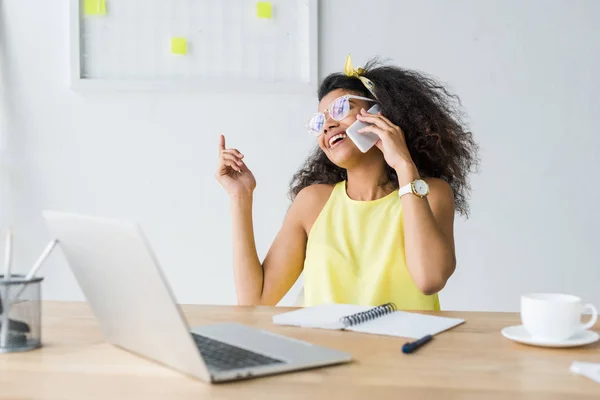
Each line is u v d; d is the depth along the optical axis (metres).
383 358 0.92
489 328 1.12
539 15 2.61
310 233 1.74
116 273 0.86
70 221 0.91
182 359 0.82
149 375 0.84
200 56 2.55
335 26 2.58
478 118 2.62
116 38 2.54
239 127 2.59
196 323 1.17
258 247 2.62
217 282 2.61
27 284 0.97
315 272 1.67
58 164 2.58
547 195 2.64
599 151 2.63
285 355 0.89
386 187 1.74
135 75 2.55
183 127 2.59
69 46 2.54
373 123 1.64
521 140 2.63
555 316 0.97
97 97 2.57
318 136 1.73
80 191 2.59
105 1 2.54
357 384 0.79
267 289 1.76
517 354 0.94
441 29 2.60
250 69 2.56
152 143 2.59
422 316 1.21
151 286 0.79
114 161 2.59
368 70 1.92
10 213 2.58
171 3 2.54
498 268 2.64
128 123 2.58
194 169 2.60
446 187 1.69
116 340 0.99
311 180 1.99
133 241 0.77
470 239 2.63
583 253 2.65
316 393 0.76
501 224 2.63
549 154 2.63
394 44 2.59
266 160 2.60
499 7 2.60
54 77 2.57
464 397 0.74
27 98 2.57
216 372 0.80
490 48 2.61
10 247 0.99
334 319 1.18
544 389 0.77
